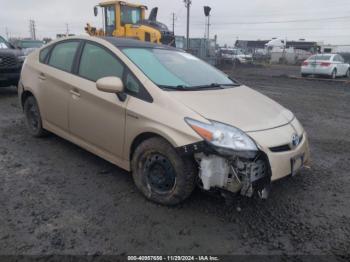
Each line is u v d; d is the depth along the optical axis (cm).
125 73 396
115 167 461
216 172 324
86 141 446
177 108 346
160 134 343
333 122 819
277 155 336
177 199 349
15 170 443
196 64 482
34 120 562
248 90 464
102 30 1733
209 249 297
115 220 334
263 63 3900
